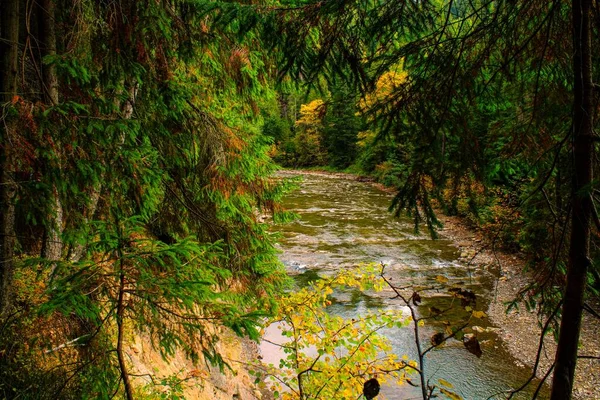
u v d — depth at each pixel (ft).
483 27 7.43
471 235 51.31
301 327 13.11
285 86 12.10
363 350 12.06
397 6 7.69
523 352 26.21
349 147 121.29
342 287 13.69
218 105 19.12
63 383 8.05
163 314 7.94
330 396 11.87
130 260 7.21
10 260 9.17
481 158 7.39
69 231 9.29
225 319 7.70
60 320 8.89
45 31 11.00
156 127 13.84
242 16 7.86
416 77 7.91
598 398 21.34
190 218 16.66
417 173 7.47
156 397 13.33
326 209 69.67
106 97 11.28
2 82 9.09
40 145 8.55
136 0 10.66
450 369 24.72
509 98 8.71
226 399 19.94
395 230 55.42
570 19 7.01
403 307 32.40
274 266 18.66
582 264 5.77
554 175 8.17
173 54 13.52
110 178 10.61
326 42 8.00
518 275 37.68
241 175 16.84
